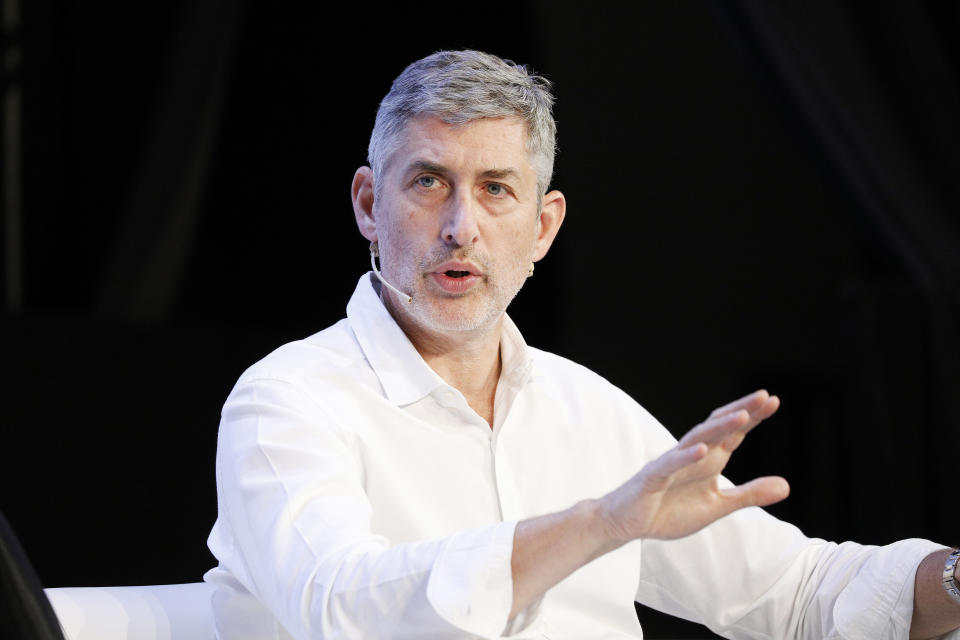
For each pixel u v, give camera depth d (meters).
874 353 13.45
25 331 12.89
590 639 5.47
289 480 4.61
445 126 5.05
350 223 17.88
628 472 5.78
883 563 5.32
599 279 17.72
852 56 12.69
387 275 5.27
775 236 17.42
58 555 11.69
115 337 13.36
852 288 13.93
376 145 5.26
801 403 16.73
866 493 13.47
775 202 17.45
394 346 5.38
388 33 17.81
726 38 17.56
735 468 16.14
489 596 3.93
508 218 5.14
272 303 17.84
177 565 12.21
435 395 5.34
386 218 5.20
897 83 12.70
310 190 17.91
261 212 17.89
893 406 13.27
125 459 12.57
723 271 17.56
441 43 17.86
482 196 5.12
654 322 17.64
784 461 16.19
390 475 5.17
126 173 16.55
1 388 12.33
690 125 17.69
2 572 4.18
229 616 5.09
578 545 3.90
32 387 12.50
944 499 12.98
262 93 17.81
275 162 17.89
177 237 16.67
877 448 13.35
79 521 11.95
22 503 11.78
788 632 5.59
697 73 17.67
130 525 12.19
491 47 17.92
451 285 5.12
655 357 17.53
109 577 11.83
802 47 12.70
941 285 13.05
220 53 16.59
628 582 5.57
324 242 17.91
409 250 5.12
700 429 3.78
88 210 16.41
